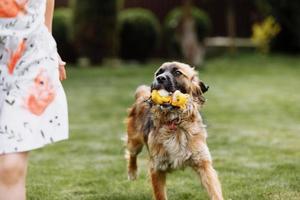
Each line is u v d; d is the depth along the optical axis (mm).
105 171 7371
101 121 11305
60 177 7059
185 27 21422
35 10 4277
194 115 5617
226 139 9281
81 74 19750
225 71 20641
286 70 20672
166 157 5625
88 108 12945
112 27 22453
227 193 6191
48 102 4270
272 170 7176
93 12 22188
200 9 27391
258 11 27672
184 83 5738
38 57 4262
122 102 13750
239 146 8727
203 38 24438
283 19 25078
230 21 25281
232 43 25078
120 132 10133
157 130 5652
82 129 10469
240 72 20250
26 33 4219
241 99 14148
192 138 5555
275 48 25969
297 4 24547
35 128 4164
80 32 22344
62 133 4324
